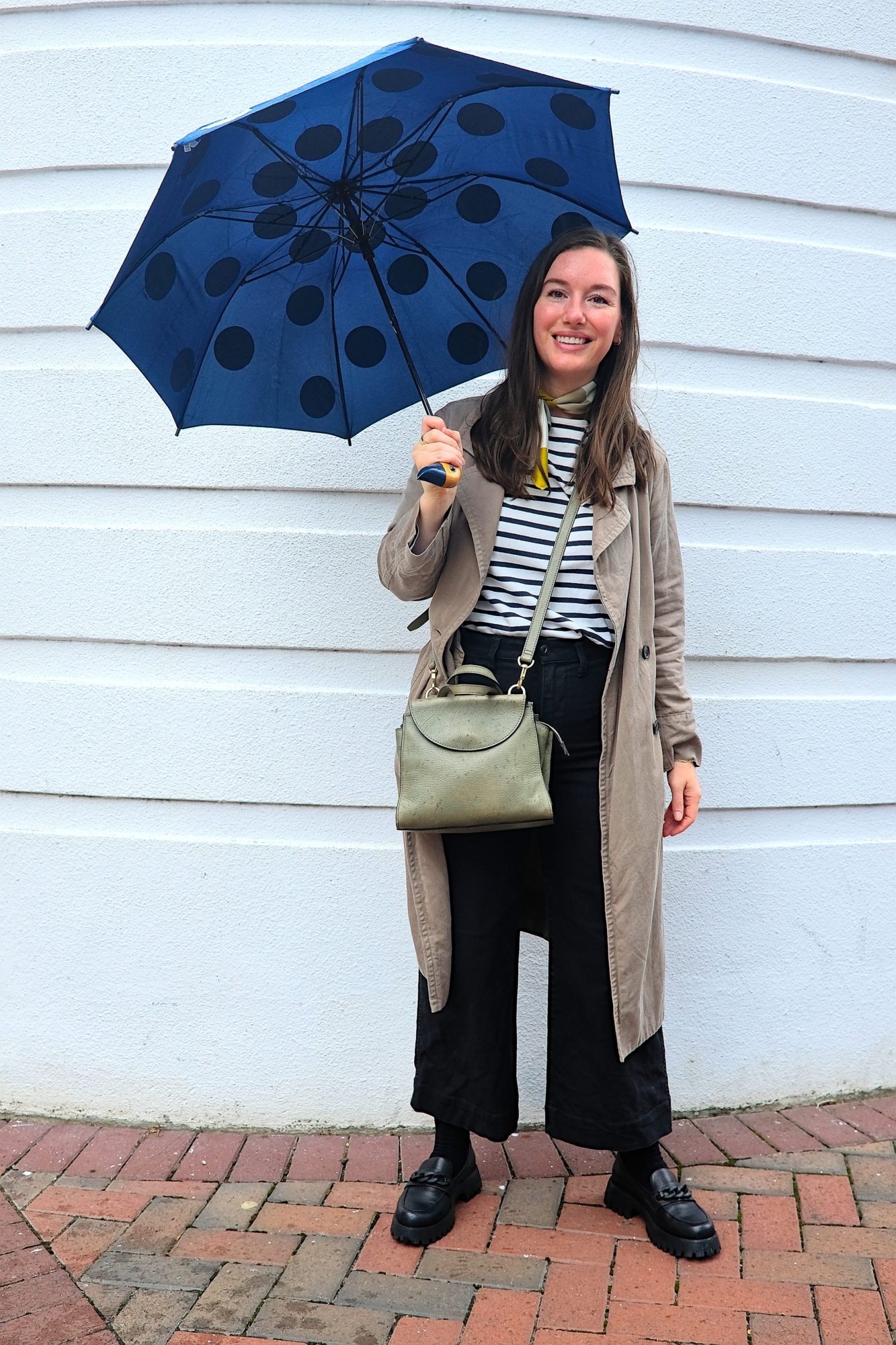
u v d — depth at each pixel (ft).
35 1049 9.59
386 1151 9.06
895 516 10.12
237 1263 7.47
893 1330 6.81
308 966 9.41
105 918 9.48
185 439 9.28
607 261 7.29
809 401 9.84
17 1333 6.75
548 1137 9.25
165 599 9.36
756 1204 8.21
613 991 7.47
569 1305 7.04
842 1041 10.08
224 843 9.39
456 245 7.82
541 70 9.20
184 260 6.81
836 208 9.94
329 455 9.26
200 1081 9.48
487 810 6.90
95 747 9.46
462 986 7.64
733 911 9.78
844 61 9.94
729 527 9.80
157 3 9.26
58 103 9.34
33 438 9.46
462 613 7.34
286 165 6.71
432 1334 6.79
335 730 9.35
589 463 7.33
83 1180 8.55
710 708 9.70
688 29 9.49
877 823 10.15
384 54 6.00
